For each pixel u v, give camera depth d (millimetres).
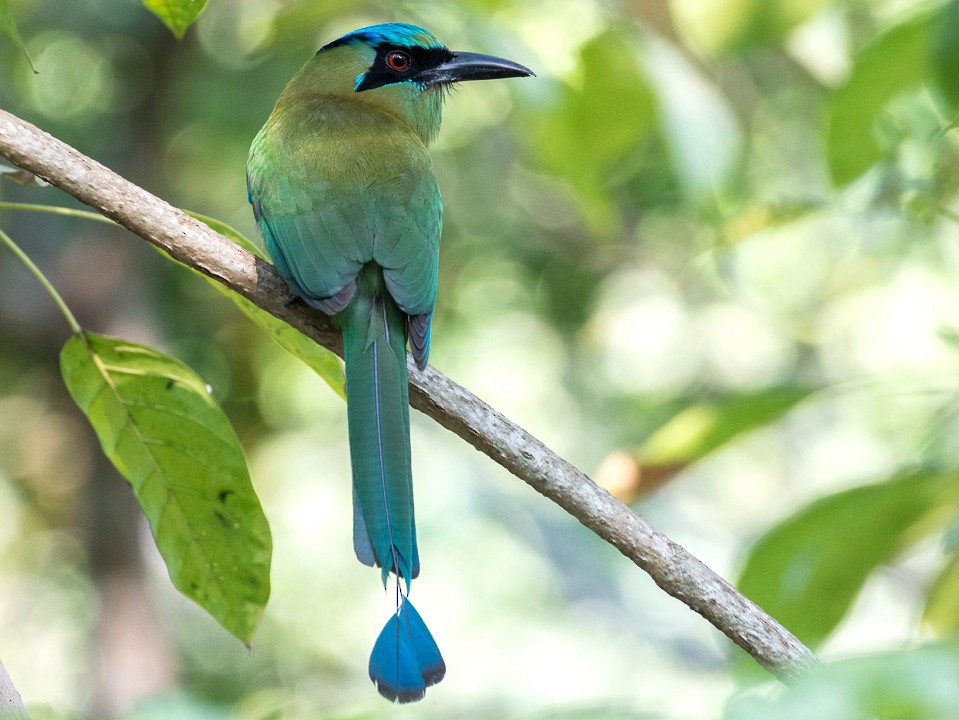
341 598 15953
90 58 14125
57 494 15758
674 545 4680
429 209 6348
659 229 14961
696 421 6547
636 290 15758
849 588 6141
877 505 5984
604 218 8922
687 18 8562
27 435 15320
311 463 16141
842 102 6973
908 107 7547
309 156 6406
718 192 8062
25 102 14133
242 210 14836
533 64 7734
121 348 5473
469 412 4891
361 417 5512
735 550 15172
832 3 8562
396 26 7305
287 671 15633
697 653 14062
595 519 4727
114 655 14266
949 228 10750
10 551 15898
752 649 4582
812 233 13422
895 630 12477
